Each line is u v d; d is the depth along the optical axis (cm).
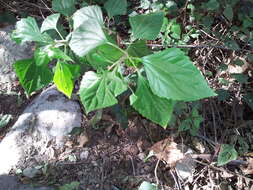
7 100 260
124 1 136
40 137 223
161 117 97
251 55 223
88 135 223
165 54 92
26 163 214
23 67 115
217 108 228
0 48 270
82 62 137
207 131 223
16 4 304
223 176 203
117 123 226
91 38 100
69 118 230
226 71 236
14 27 285
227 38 240
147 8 263
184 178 203
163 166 209
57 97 242
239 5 256
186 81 88
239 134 215
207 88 87
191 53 247
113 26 263
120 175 207
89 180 205
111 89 100
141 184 188
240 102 228
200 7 259
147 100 97
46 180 205
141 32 109
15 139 224
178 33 238
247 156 208
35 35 122
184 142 218
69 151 217
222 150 196
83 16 114
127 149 218
